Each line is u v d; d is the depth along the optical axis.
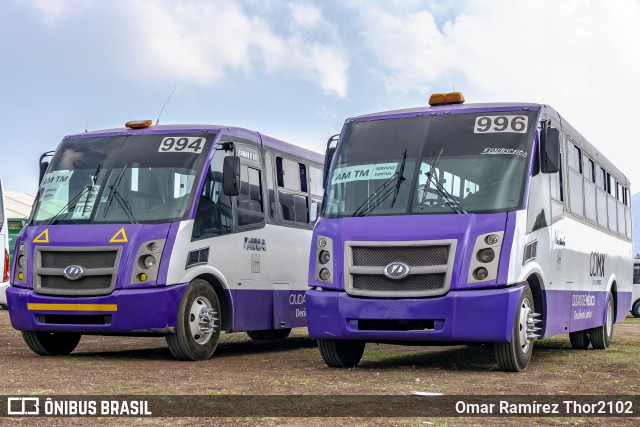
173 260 12.69
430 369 11.67
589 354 15.05
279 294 15.58
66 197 13.52
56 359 12.98
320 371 11.35
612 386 9.87
